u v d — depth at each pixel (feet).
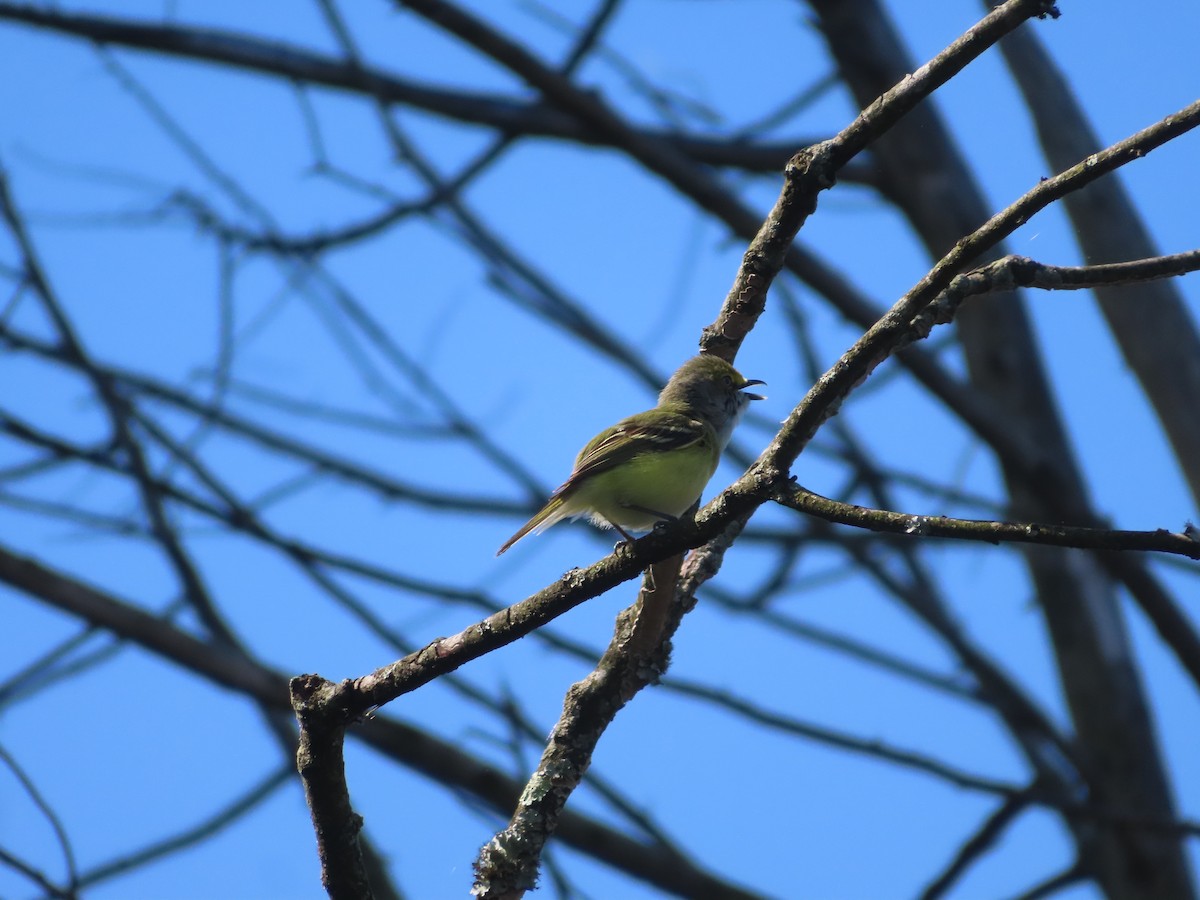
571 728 20.97
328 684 18.03
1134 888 42.45
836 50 47.65
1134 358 38.78
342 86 49.32
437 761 36.29
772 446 17.16
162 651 38.14
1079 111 41.16
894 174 48.44
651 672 21.06
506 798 36.55
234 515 42.22
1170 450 37.65
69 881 25.84
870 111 19.84
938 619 46.50
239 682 38.55
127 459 42.80
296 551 41.68
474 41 44.24
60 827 26.12
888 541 46.24
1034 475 45.93
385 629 40.96
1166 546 14.55
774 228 22.08
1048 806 37.99
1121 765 44.29
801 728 37.63
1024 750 45.50
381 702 17.74
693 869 38.22
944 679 45.68
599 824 38.17
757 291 22.66
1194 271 17.46
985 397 46.24
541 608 17.67
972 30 18.02
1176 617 43.11
